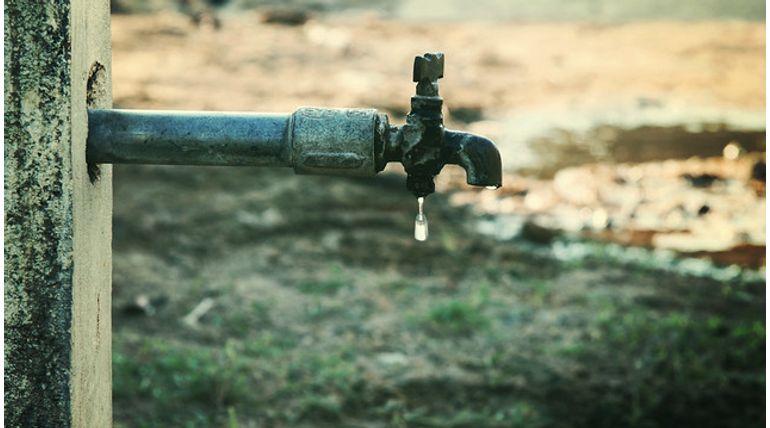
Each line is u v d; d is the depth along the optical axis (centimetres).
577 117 1149
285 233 705
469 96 1233
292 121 227
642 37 1691
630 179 899
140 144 227
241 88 1210
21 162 215
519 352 517
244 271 623
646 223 775
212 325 534
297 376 474
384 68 1390
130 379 448
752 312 588
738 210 810
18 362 221
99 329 242
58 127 214
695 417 456
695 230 759
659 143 1030
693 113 1178
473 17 1875
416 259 662
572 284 624
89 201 231
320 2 1933
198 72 1286
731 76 1409
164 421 420
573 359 509
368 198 802
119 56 1349
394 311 568
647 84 1345
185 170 841
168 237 677
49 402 221
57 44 211
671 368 496
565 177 898
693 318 572
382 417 446
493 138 1039
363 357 506
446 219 765
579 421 450
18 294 218
